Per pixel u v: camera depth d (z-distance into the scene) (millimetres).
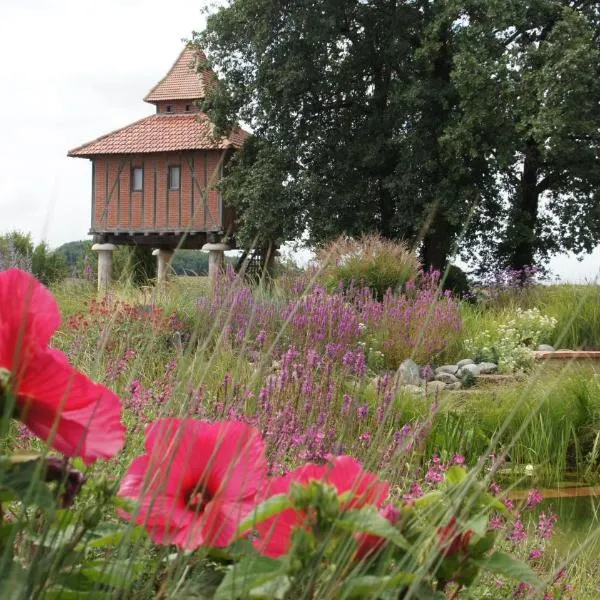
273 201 22062
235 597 653
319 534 672
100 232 27438
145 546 798
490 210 23000
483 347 9750
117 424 632
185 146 25719
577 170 21922
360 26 22891
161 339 3566
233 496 755
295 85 21891
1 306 617
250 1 21797
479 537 811
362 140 22234
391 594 706
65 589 687
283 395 3188
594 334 10719
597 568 2836
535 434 6309
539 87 19312
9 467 622
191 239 26438
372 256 12391
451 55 21766
